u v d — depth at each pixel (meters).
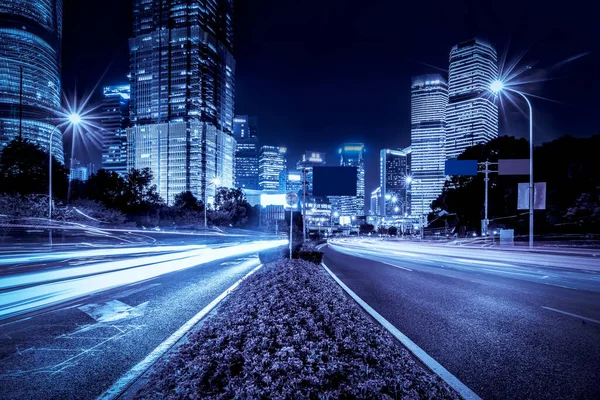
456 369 4.52
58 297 9.45
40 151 50.53
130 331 6.25
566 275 14.40
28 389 4.03
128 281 12.42
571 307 8.20
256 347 4.14
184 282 12.14
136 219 63.34
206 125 198.25
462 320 6.97
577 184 40.12
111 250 28.23
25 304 8.55
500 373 4.41
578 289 10.75
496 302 8.76
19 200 36.84
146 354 5.12
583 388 4.03
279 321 5.09
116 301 8.90
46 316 7.36
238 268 16.91
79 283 11.91
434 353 5.09
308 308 5.91
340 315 5.74
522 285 11.58
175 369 3.93
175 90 198.25
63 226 37.66
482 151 59.19
